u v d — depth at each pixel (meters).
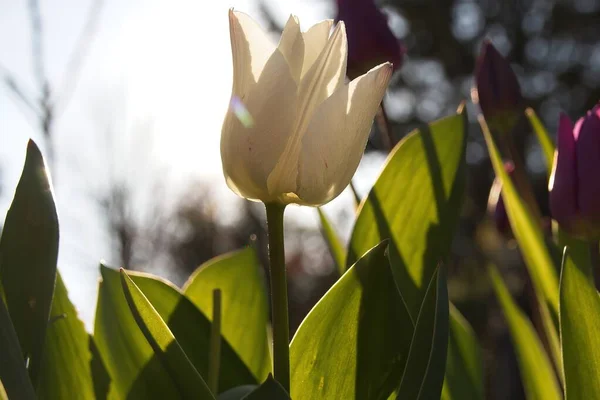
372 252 0.46
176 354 0.40
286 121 0.42
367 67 0.60
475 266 3.13
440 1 4.02
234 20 0.42
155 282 0.54
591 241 0.53
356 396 0.46
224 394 0.48
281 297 0.43
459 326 0.60
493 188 0.77
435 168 0.54
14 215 0.43
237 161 0.42
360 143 0.43
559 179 0.53
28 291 0.43
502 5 4.15
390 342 0.46
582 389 0.44
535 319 0.68
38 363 0.43
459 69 4.07
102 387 0.51
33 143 0.44
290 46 0.42
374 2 0.60
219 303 0.48
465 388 0.57
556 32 4.10
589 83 3.98
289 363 0.44
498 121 0.62
